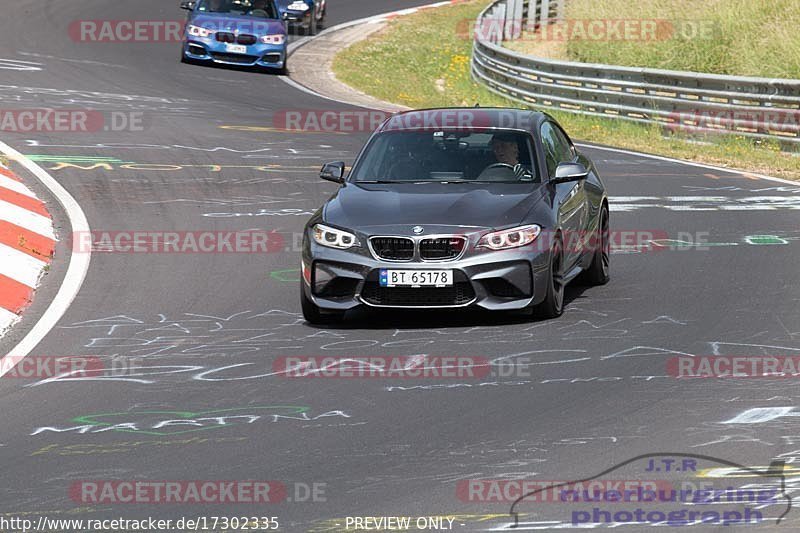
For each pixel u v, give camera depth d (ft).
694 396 84.58
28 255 133.18
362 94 306.35
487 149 118.01
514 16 400.47
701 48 337.11
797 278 123.85
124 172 184.14
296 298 120.37
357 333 105.81
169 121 231.71
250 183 181.37
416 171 116.78
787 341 99.30
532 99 295.07
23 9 386.93
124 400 87.10
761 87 234.38
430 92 338.95
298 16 400.88
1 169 175.32
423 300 105.81
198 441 77.10
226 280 127.85
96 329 108.68
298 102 273.75
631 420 79.46
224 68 318.86
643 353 96.58
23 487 69.26
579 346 99.19
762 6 351.87
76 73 282.15
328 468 71.41
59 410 84.84
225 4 324.60
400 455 73.46
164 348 101.96
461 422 79.92
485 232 105.81
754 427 77.36
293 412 83.15
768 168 210.59
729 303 113.70
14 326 110.22
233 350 100.94
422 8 484.33
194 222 155.94
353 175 118.42
